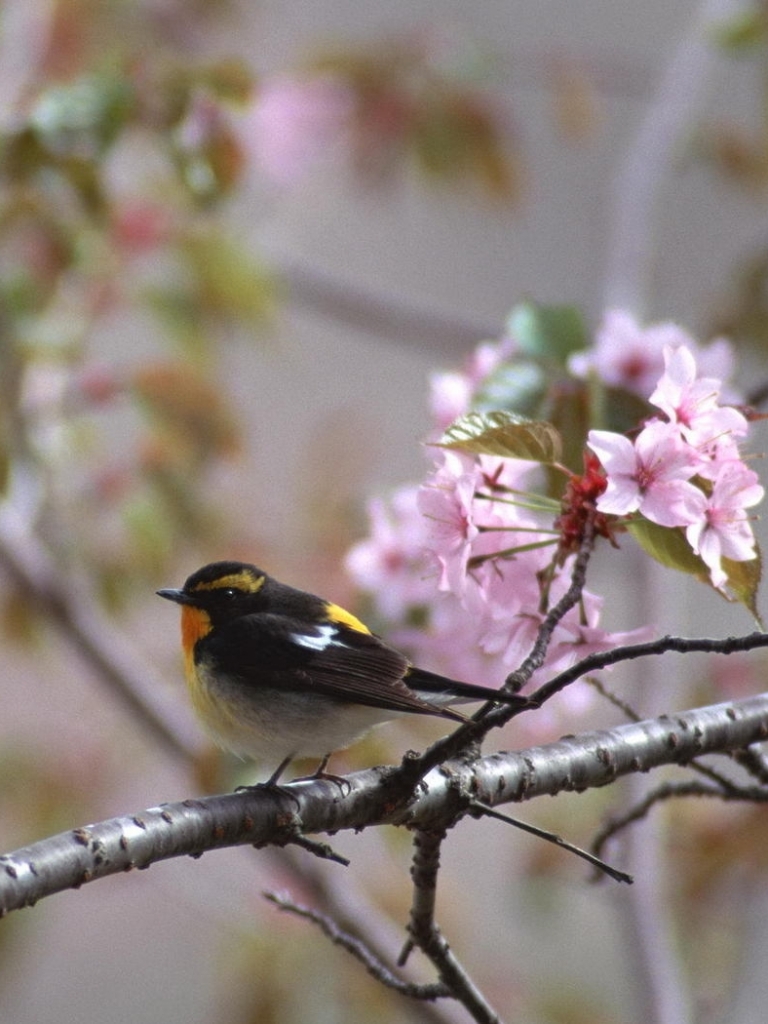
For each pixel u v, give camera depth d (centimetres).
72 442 1261
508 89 1372
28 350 1181
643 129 1458
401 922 1197
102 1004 1666
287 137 1244
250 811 573
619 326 748
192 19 1346
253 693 748
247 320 1279
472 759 608
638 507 574
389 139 1247
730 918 1162
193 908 1271
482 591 634
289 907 665
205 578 795
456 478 645
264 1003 1162
